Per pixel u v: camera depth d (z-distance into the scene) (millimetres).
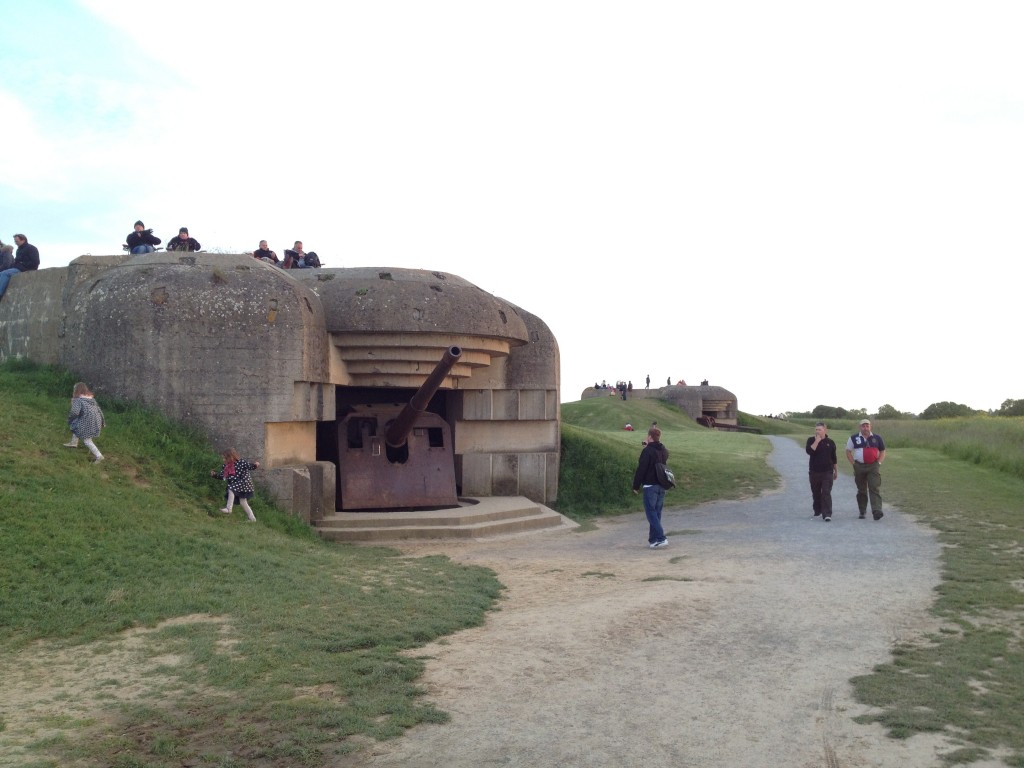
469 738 5180
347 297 15336
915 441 30734
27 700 5895
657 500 12617
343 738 5195
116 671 6457
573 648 6930
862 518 14062
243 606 8117
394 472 16297
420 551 13156
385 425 16656
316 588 8984
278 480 13516
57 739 5191
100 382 13547
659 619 7727
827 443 14273
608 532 15305
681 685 6027
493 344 16625
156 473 12133
